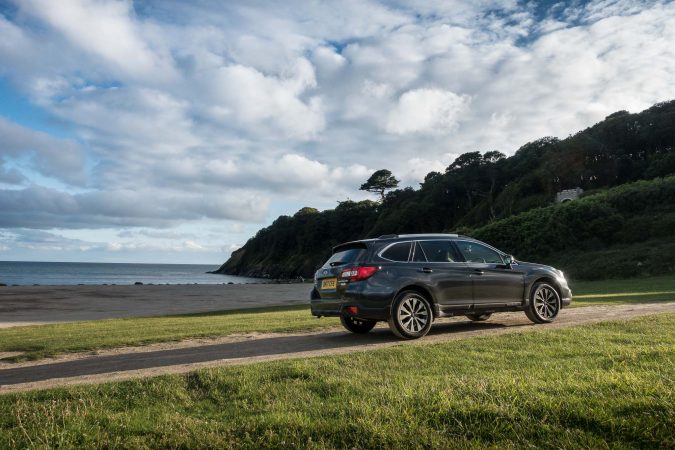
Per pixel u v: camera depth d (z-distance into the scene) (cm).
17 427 384
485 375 486
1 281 8869
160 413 417
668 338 686
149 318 1608
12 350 900
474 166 11369
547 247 4522
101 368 691
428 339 844
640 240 4150
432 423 347
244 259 17200
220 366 601
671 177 4888
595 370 479
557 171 8206
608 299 1586
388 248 888
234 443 339
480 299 934
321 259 12875
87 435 362
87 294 3122
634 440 306
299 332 1037
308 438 334
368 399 409
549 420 337
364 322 990
